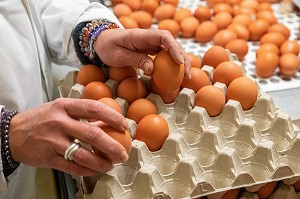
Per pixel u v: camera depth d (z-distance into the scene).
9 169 0.53
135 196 0.50
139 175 0.50
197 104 0.61
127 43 0.60
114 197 0.50
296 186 0.56
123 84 0.62
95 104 0.46
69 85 0.68
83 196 0.52
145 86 0.64
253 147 0.57
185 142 0.56
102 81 0.65
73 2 0.74
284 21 1.02
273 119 0.60
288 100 0.76
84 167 0.47
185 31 0.96
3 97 0.65
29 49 0.68
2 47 0.64
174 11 1.01
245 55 0.89
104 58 0.65
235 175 0.52
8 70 0.65
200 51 0.92
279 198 0.55
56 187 0.74
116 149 0.44
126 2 1.03
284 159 0.55
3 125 0.50
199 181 0.50
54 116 0.46
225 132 0.59
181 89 0.64
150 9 1.02
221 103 0.60
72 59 0.74
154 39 0.56
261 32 0.93
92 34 0.67
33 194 0.74
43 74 0.74
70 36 0.71
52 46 0.78
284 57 0.83
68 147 0.45
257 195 0.55
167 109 0.62
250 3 1.03
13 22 0.67
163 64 0.55
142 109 0.58
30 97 0.70
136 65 0.59
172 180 0.52
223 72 0.64
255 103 0.62
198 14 0.99
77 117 0.47
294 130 0.60
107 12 0.72
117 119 0.47
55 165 0.48
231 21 0.98
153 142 0.55
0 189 0.54
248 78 0.63
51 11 0.75
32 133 0.47
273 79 0.83
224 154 0.53
